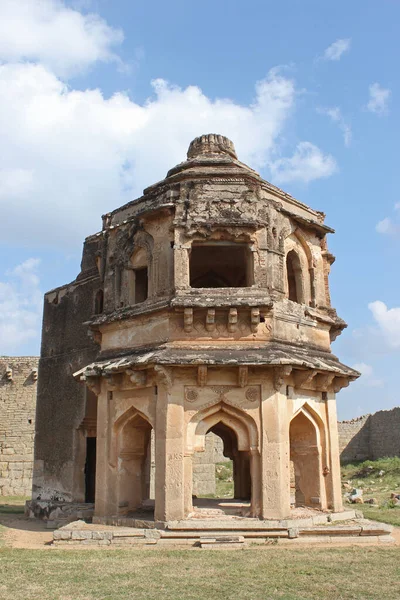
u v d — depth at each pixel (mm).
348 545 13719
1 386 39312
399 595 9359
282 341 16016
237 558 12133
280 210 17281
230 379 15328
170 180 17391
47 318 26344
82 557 12422
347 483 33750
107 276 18406
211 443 32781
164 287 16297
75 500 21781
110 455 16438
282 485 14758
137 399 16094
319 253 18734
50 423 24375
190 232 16094
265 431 14984
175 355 15062
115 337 17453
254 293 15719
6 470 38000
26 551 13289
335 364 17156
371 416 47656
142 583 10094
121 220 18672
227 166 17688
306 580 10297
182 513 14539
